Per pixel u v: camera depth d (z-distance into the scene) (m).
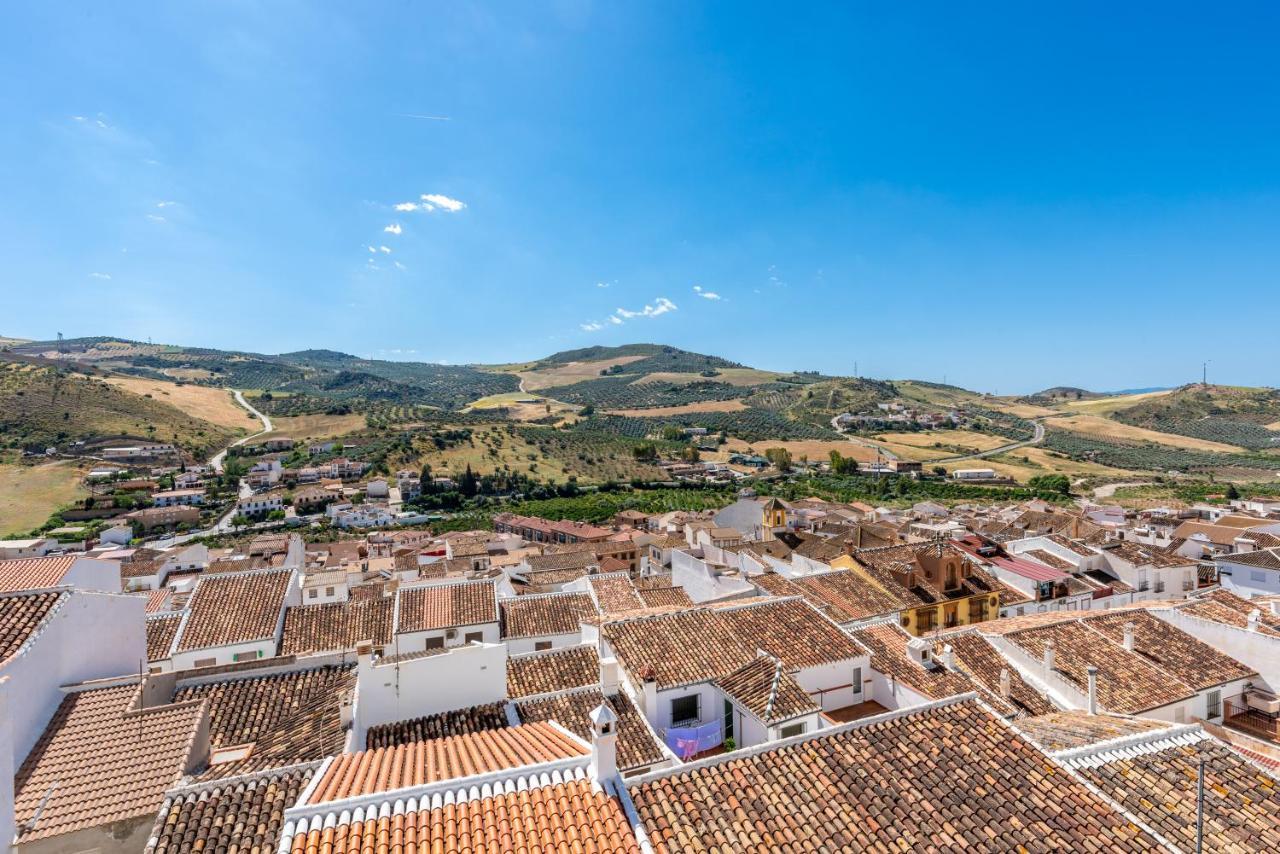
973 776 16.83
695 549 75.50
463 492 182.88
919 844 14.64
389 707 22.33
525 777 14.74
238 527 150.38
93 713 19.70
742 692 24.23
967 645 31.73
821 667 26.95
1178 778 18.59
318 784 14.81
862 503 153.25
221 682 25.06
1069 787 16.73
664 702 24.80
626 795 14.61
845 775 16.64
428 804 13.70
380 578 77.94
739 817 15.02
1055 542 57.25
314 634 35.81
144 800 16.39
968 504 156.62
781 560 59.22
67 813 15.86
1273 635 30.94
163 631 34.09
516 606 40.91
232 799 15.47
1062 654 30.77
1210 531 81.31
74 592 21.11
